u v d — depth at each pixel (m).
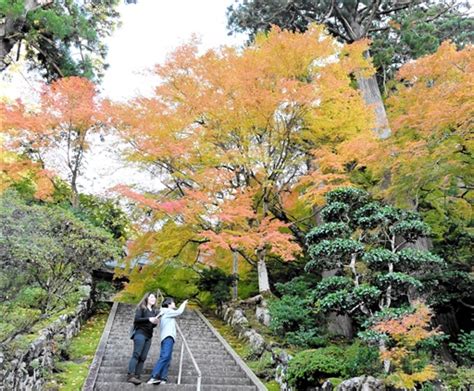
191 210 10.93
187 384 6.73
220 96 11.45
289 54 11.70
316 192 10.24
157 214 11.97
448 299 9.03
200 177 11.19
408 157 8.16
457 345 8.41
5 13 11.95
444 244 11.34
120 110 11.48
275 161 12.53
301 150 12.80
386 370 6.53
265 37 13.52
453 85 7.89
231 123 11.77
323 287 7.52
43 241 6.01
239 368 8.30
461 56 8.94
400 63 17.52
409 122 8.47
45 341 6.98
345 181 11.25
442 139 8.01
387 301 7.10
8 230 5.62
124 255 12.51
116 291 15.33
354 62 12.43
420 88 10.10
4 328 5.75
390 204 9.10
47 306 6.83
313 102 11.43
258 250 12.58
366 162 9.54
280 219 13.49
